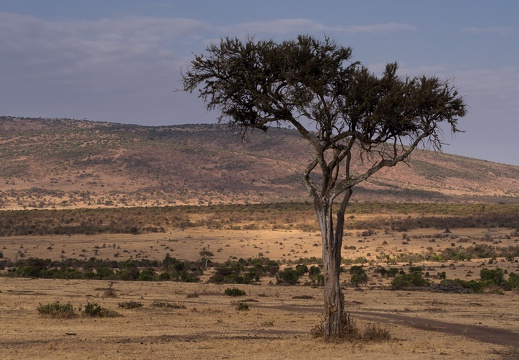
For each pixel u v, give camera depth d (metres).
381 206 181.75
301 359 19.56
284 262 109.69
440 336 27.23
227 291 50.94
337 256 22.84
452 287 58.78
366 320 33.66
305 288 59.78
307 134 22.80
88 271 87.06
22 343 22.45
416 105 21.45
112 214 181.38
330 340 22.86
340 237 22.86
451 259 106.75
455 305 44.09
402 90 21.41
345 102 21.94
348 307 41.59
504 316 37.03
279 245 130.25
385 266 96.88
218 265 104.00
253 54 22.36
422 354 21.09
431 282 68.38
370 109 22.05
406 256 111.00
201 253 118.88
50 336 24.42
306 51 22.08
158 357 19.70
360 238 135.25
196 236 145.38
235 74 22.52
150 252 122.62
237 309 38.19
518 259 101.25
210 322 31.22
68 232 152.88
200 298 47.31
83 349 21.22
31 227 157.88
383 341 23.94
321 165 22.62
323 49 22.34
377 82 21.91
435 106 21.61
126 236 147.00
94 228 155.38
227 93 22.66
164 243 134.25
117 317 32.31
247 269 93.31
